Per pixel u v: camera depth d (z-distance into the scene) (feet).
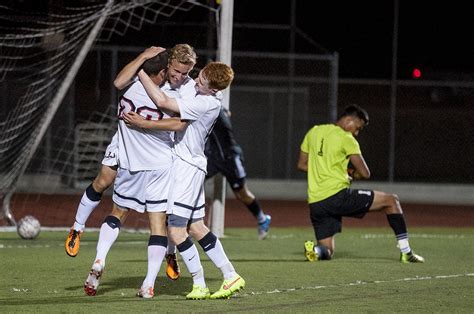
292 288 54.75
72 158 144.05
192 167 49.65
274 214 128.16
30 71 139.33
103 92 161.79
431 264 70.03
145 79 48.11
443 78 197.77
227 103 88.48
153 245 49.70
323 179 72.23
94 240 86.74
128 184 50.16
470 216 134.00
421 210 141.08
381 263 70.18
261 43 182.60
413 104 194.18
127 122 48.24
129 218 108.99
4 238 86.12
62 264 65.10
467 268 67.46
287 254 76.79
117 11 95.14
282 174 166.20
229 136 88.22
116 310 45.27
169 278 54.60
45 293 51.06
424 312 46.57
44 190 144.56
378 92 195.21
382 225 115.55
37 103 114.32
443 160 192.54
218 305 47.55
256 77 159.33
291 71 155.63
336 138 72.18
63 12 114.32
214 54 142.51
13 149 123.03
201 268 49.96
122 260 68.59
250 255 75.41
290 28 166.09
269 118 164.04
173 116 49.14
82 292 51.62
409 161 192.44
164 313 44.52
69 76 90.79
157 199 49.67
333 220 72.79
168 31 162.50
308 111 179.32
